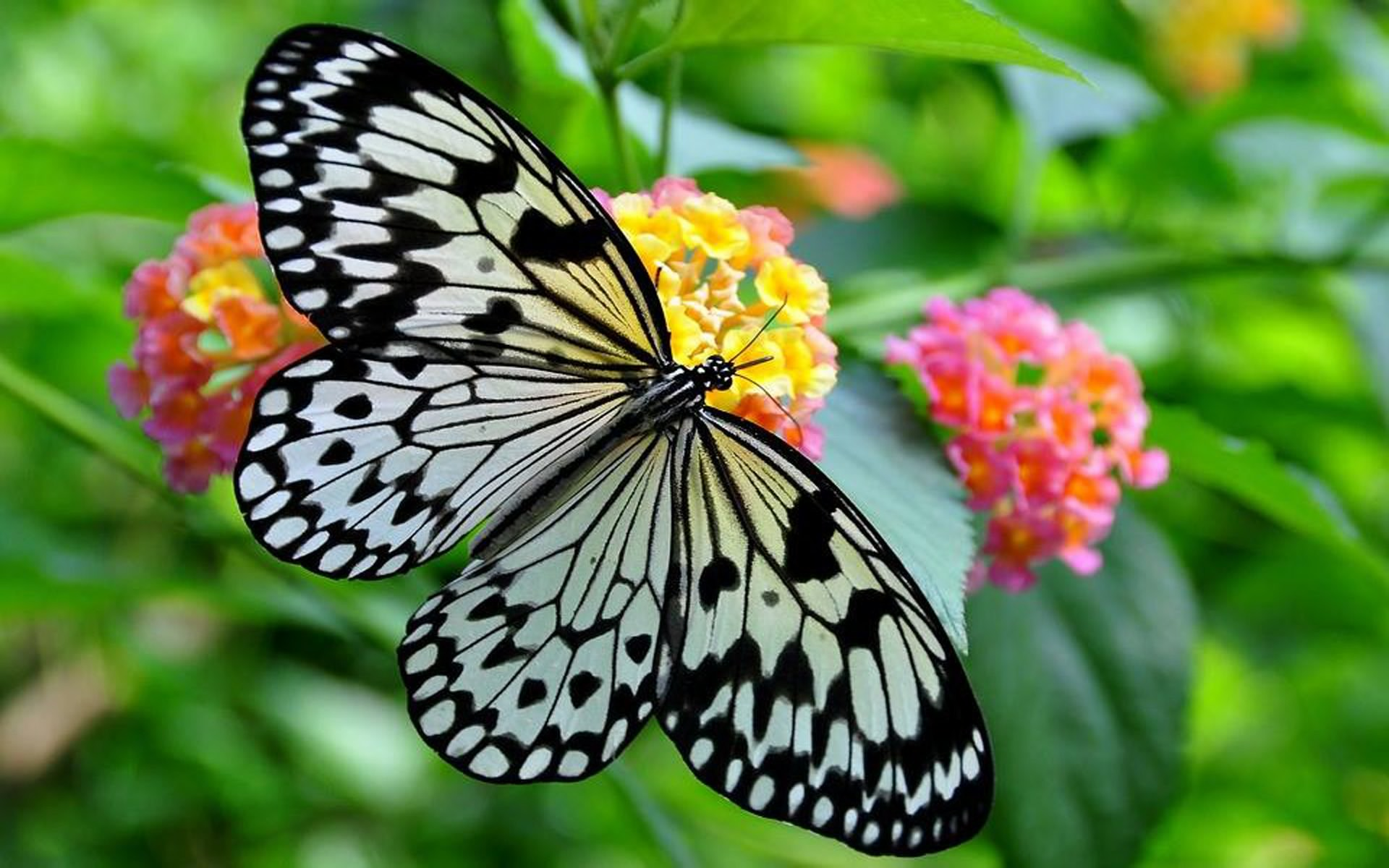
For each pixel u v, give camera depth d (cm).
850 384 50
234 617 66
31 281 59
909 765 47
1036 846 55
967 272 62
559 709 48
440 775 79
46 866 77
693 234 49
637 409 48
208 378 50
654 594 48
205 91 93
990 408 52
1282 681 79
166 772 79
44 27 89
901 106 87
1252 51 73
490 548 48
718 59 79
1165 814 55
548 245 47
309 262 46
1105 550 57
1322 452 72
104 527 82
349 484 47
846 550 47
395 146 46
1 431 84
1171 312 72
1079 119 62
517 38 58
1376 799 77
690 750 48
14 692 84
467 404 48
